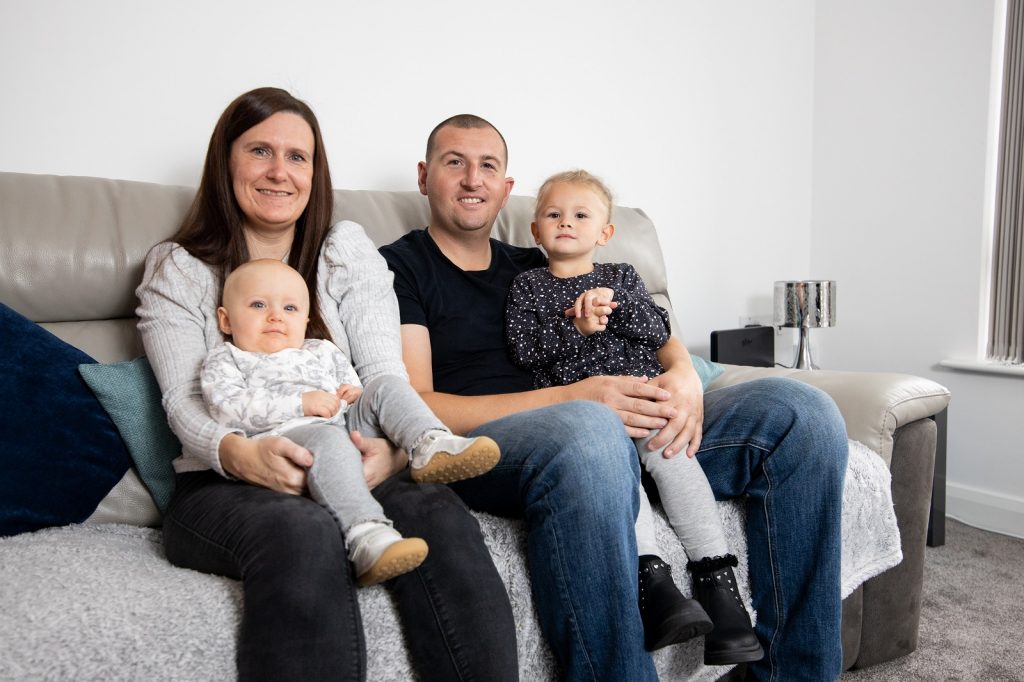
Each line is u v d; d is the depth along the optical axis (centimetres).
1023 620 168
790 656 118
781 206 298
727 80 276
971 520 246
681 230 266
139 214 135
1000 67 245
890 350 281
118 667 72
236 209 126
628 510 98
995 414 247
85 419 115
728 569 113
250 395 103
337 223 136
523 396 125
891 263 279
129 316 135
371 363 121
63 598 78
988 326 251
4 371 110
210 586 84
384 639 87
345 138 190
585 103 237
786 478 118
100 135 158
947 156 259
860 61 286
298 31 181
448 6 206
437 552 89
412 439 99
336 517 89
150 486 119
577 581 94
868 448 143
